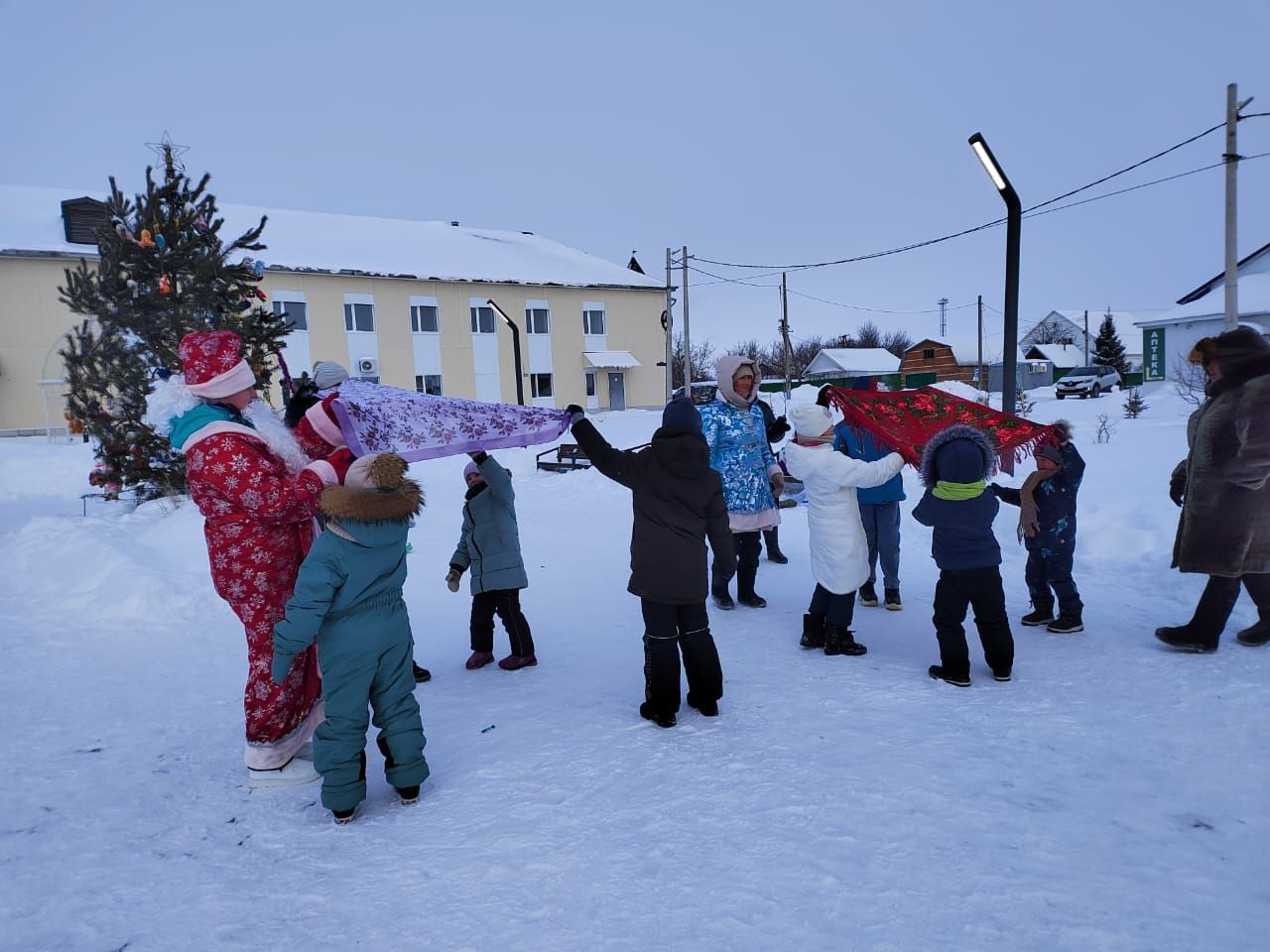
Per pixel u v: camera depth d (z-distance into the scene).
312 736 3.84
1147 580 6.64
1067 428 5.41
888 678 4.74
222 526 3.61
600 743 3.95
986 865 2.76
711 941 2.40
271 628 3.65
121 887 2.83
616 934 2.45
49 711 4.62
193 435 3.56
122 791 3.61
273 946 2.46
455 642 6.05
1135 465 10.89
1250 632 4.98
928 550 8.24
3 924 2.60
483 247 44.50
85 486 18.19
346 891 2.77
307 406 5.13
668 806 3.26
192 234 12.80
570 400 42.66
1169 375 36.06
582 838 3.04
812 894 2.62
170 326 12.27
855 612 6.40
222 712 4.61
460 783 3.59
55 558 8.13
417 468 16.98
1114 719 3.99
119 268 12.57
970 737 3.84
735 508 6.45
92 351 12.80
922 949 2.33
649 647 4.18
